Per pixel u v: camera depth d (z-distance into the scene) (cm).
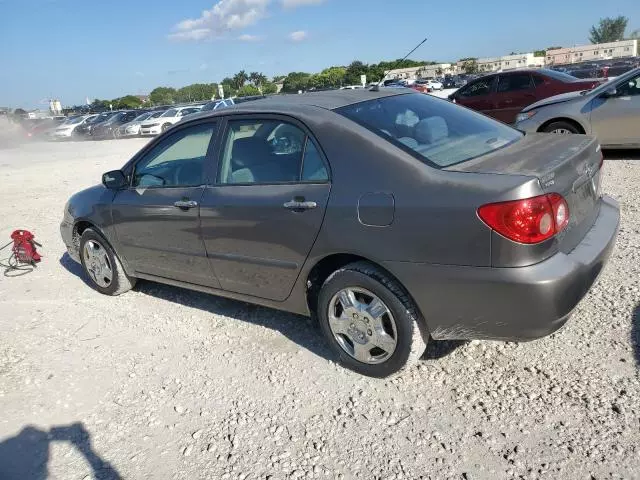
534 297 258
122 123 3136
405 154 294
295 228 324
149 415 320
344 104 344
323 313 335
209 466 273
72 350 407
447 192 271
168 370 365
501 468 250
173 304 472
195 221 383
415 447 269
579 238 298
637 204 599
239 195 355
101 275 503
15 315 482
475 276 267
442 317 287
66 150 2414
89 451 295
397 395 309
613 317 359
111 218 458
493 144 332
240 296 387
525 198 254
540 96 1166
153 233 423
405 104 365
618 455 247
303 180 327
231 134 374
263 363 359
